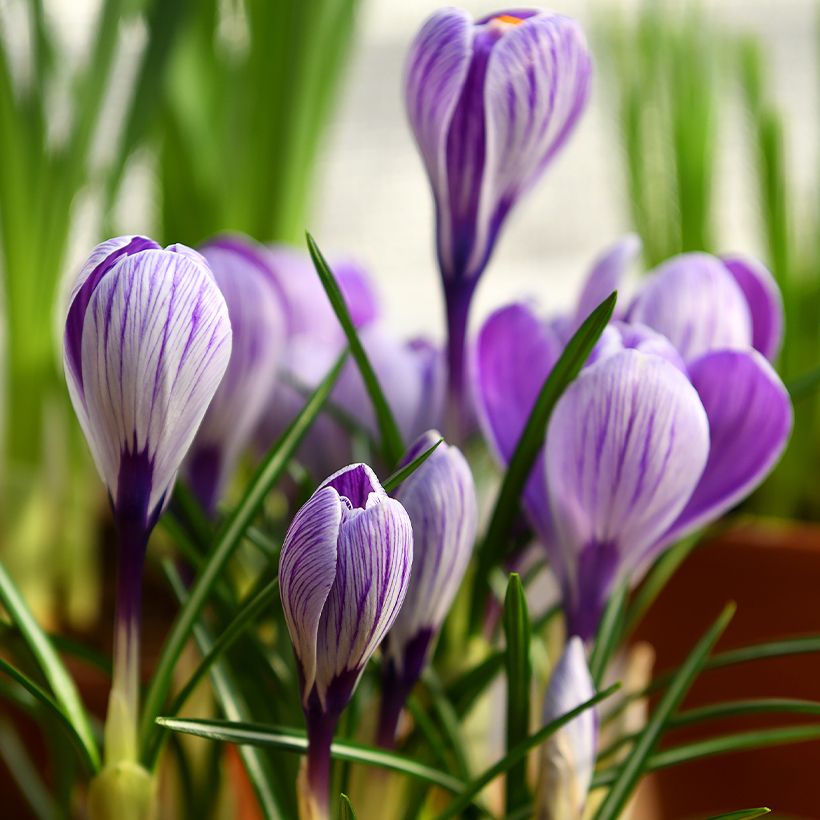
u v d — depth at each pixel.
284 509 0.81
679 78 1.13
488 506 0.92
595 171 1.78
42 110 1.03
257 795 0.67
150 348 0.61
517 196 0.68
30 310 1.07
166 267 0.61
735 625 0.97
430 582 0.65
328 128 1.17
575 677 0.65
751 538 0.96
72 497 1.12
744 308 0.69
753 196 1.21
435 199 0.68
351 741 0.66
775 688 0.96
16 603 0.66
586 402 0.65
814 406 1.11
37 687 0.64
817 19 1.39
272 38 1.10
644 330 0.66
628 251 0.69
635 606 0.77
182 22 0.99
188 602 0.66
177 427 0.62
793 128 1.66
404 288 1.76
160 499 0.64
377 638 0.62
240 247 0.73
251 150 1.14
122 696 0.65
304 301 0.77
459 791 0.67
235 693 0.69
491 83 0.66
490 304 1.67
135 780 0.65
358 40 1.28
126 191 1.29
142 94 1.00
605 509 0.66
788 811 0.96
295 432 0.67
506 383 0.69
